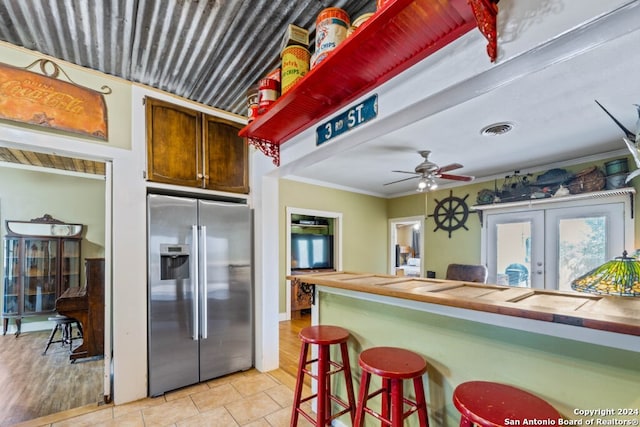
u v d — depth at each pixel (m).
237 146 3.15
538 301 1.24
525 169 4.29
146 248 2.54
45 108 2.19
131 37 2.27
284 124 2.23
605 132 2.86
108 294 2.42
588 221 3.67
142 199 2.55
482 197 4.76
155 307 2.51
